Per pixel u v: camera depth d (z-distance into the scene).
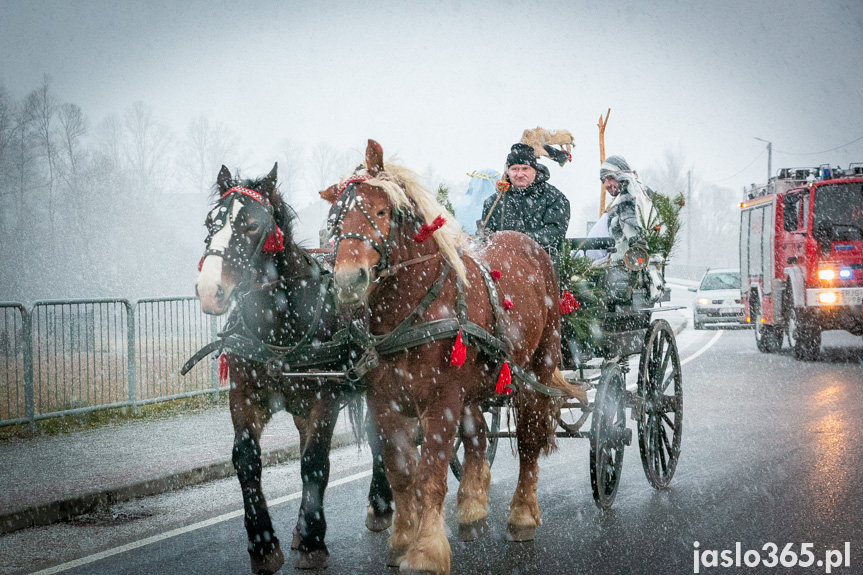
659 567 5.05
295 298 5.15
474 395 5.13
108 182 42.66
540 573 5.00
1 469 7.40
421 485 4.57
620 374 6.68
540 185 7.28
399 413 4.96
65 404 9.62
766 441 8.70
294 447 8.52
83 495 6.47
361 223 4.29
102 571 5.07
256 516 4.87
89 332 9.88
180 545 5.58
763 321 18.67
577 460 8.22
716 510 6.23
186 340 11.03
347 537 5.75
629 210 8.12
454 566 5.15
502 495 6.92
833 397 11.69
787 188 18.31
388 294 4.57
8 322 9.05
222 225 4.80
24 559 5.32
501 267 5.47
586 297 6.82
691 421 10.02
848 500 6.37
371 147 4.45
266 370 4.98
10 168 43.16
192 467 7.45
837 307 16.45
